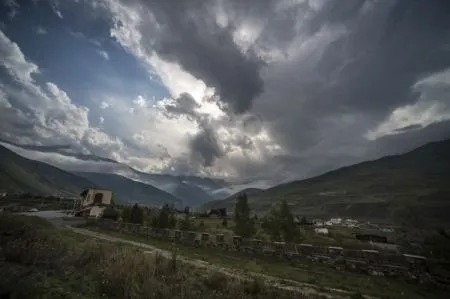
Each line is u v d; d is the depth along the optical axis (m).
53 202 116.31
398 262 16.77
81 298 8.46
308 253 20.42
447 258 17.05
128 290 9.30
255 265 18.28
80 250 14.52
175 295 9.68
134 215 44.81
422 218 114.31
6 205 87.62
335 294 12.89
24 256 11.27
